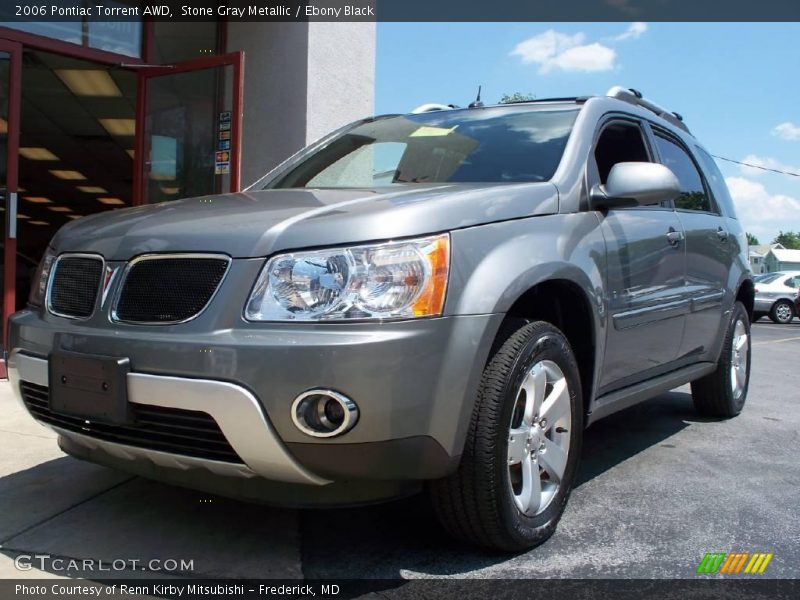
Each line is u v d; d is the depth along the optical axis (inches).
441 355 85.6
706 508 120.7
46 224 847.1
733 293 176.6
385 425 82.3
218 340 83.7
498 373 94.2
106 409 89.6
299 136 268.8
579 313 114.0
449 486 93.7
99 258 99.1
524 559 99.8
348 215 89.0
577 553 102.0
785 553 103.0
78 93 382.3
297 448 82.4
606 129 138.1
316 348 80.9
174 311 89.4
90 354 91.6
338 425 82.0
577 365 114.1
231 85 245.0
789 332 596.7
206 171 252.5
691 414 194.4
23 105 409.1
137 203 268.2
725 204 186.2
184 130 257.0
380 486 90.3
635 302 127.0
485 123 138.4
